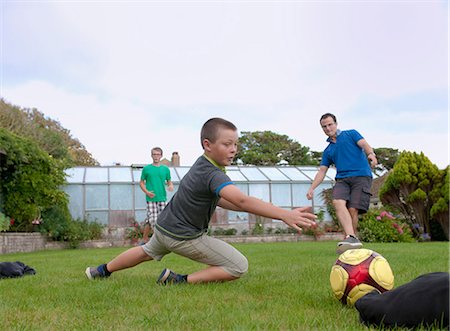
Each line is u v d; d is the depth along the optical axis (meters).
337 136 6.26
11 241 11.61
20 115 30.08
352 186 6.20
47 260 7.12
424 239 16.41
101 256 8.02
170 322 2.23
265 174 18.56
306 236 17.00
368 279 2.60
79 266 5.80
